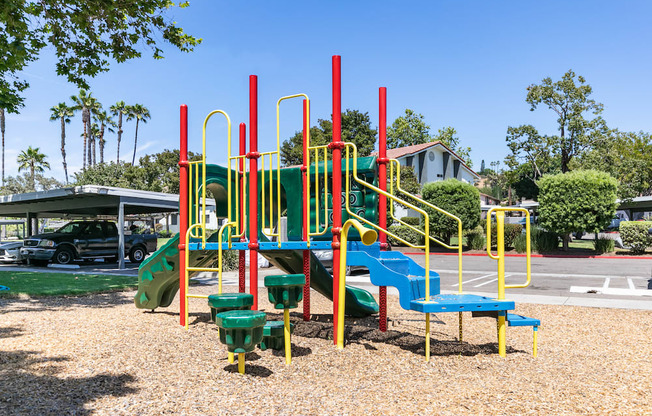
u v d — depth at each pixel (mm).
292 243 6105
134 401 3820
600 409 3652
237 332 4246
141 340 5781
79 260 21641
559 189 22516
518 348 5613
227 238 6949
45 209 20219
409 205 5383
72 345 5516
